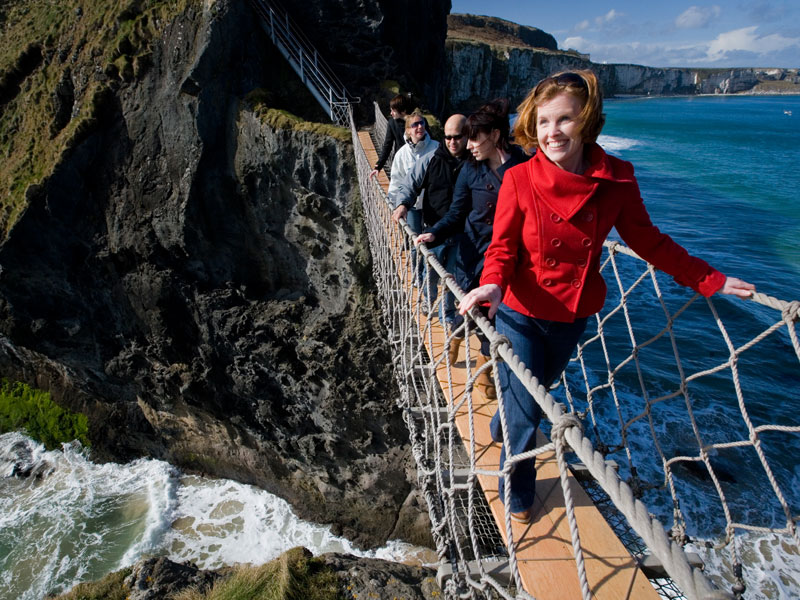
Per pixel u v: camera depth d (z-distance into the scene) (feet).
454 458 10.78
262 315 41.24
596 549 6.81
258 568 22.30
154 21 40.45
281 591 20.08
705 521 33.73
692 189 108.27
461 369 11.96
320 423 40.29
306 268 40.42
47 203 41.34
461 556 7.76
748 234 77.97
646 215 6.32
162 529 39.88
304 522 41.34
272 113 37.93
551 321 6.66
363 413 38.88
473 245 10.76
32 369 48.39
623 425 9.37
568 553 6.80
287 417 41.42
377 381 38.86
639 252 6.57
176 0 40.22
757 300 6.07
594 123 5.70
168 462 46.57
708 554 31.60
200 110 38.52
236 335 40.96
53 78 45.52
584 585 4.09
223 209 40.65
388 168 31.24
